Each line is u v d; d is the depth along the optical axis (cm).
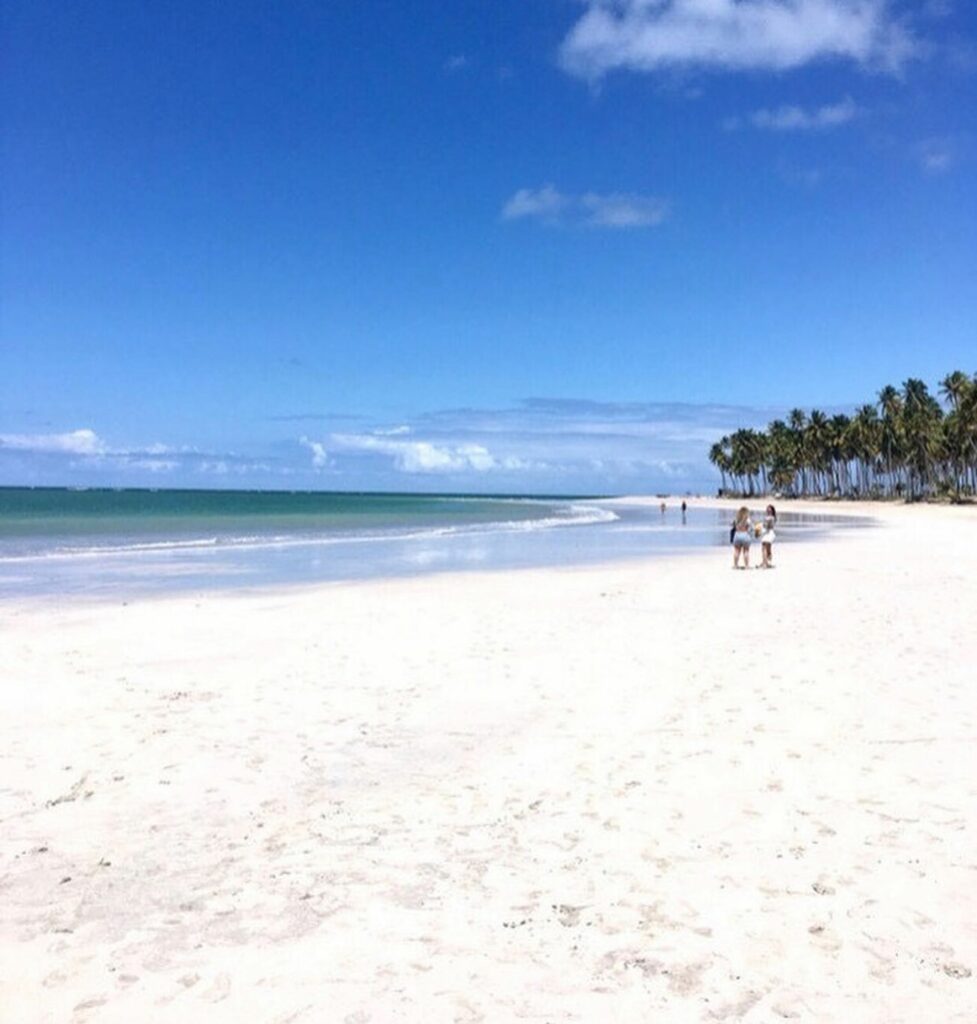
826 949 428
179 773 705
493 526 5556
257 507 10906
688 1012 380
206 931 455
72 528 4872
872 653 1114
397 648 1228
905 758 703
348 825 596
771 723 811
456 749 762
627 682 994
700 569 2405
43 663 1139
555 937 444
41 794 658
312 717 870
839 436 12850
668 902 478
